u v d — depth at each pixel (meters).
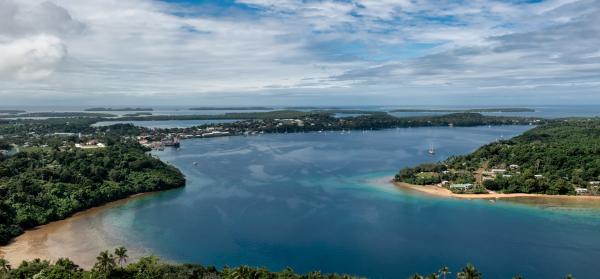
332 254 154.12
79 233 176.00
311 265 145.75
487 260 147.00
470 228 180.38
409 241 165.62
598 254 151.25
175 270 126.75
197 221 190.75
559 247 158.25
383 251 156.25
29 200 193.12
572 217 195.50
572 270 138.62
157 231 177.88
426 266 143.75
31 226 182.12
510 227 181.25
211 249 159.25
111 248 159.75
